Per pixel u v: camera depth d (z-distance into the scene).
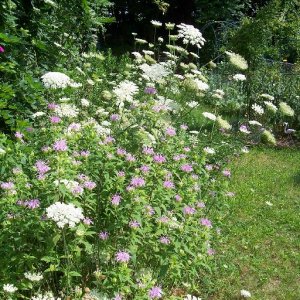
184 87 5.54
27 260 3.12
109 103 5.33
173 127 4.75
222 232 5.31
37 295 3.20
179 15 18.09
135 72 6.96
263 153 8.34
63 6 5.75
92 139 3.66
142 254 3.46
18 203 3.15
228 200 5.81
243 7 15.12
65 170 3.13
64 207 2.75
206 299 4.20
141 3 17.61
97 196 3.43
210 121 8.48
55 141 3.38
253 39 9.46
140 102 4.80
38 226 3.06
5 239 3.09
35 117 4.71
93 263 3.44
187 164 4.07
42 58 5.63
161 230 3.34
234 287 4.46
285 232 5.74
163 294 3.55
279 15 10.23
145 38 18.09
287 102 9.70
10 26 4.95
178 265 3.40
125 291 3.13
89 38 7.87
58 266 3.11
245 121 8.95
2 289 3.05
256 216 5.99
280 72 10.31
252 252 5.16
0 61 4.90
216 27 15.00
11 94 4.42
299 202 6.63
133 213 3.29
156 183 3.64
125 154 3.60
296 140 9.36
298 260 5.15
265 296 4.48
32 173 3.48
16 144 3.60
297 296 4.57
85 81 5.82
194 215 3.86
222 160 5.52
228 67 10.36
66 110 3.96
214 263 4.47
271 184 7.07
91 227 3.39
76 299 3.07
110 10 17.70
